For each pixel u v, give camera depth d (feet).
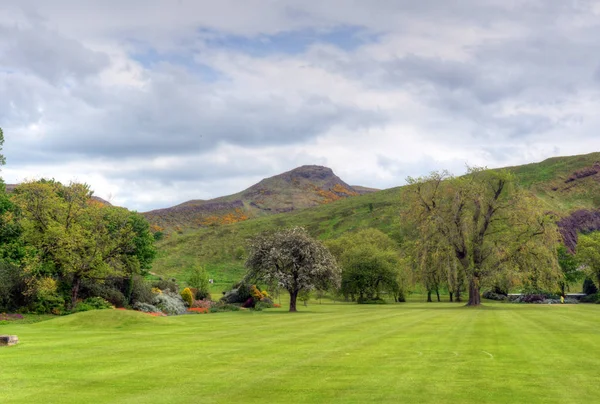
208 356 60.59
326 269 184.24
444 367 52.24
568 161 574.97
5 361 57.41
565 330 90.02
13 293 140.77
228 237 570.46
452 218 196.75
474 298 199.31
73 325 102.06
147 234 213.25
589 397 39.58
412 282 201.46
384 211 579.89
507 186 201.87
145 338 81.30
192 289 216.54
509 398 39.27
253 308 195.31
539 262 189.26
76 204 166.09
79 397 40.09
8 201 167.32
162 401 38.70
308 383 44.70
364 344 71.36
